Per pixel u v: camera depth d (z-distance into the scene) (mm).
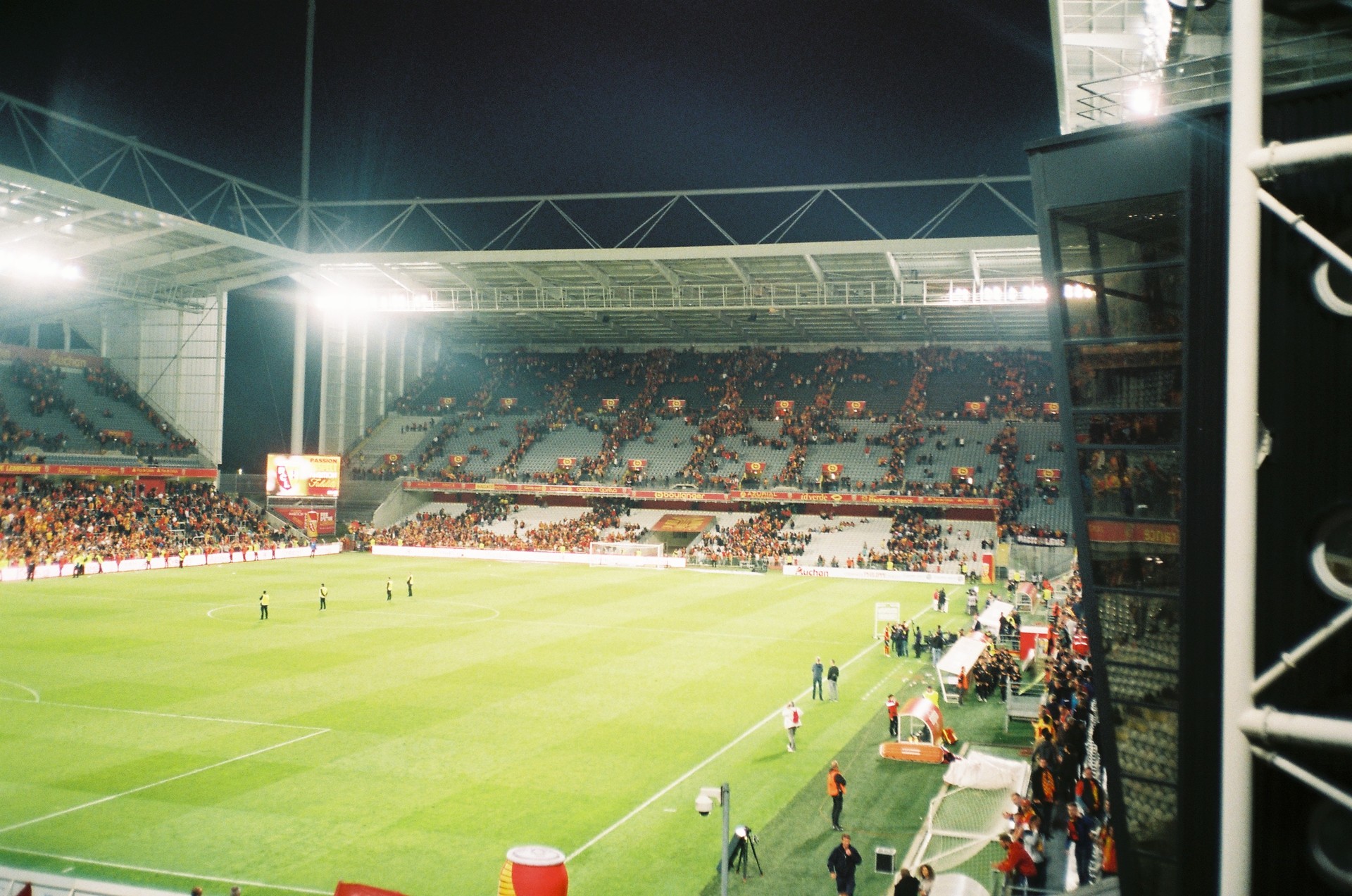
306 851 19438
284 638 43031
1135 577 11414
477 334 100938
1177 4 18188
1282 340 9023
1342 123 9070
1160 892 11125
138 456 80000
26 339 87688
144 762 24922
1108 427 11578
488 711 30766
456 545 85750
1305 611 8938
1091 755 24016
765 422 91250
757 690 34844
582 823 21344
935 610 56781
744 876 18766
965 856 19328
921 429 86188
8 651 38625
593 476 88688
